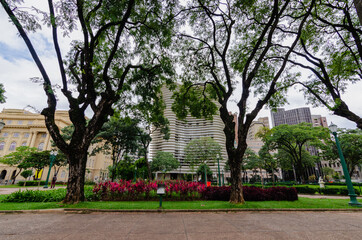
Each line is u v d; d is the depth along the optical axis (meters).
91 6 9.14
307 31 10.93
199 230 4.73
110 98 9.73
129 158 28.03
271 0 10.06
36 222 5.46
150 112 14.68
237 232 4.60
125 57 12.34
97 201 9.49
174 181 11.91
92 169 55.53
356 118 7.95
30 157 29.89
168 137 26.55
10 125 48.56
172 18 10.36
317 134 28.22
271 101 12.03
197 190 10.73
